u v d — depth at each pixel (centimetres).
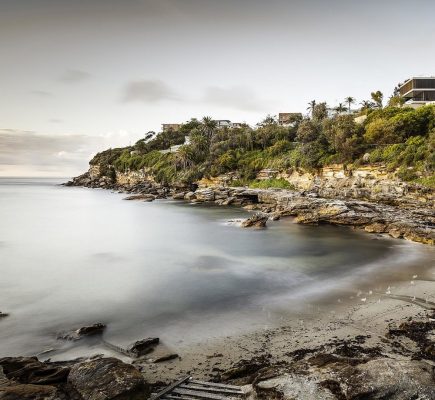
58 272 2545
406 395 828
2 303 1898
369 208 4591
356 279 2253
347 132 6869
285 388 883
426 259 2766
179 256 3039
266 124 11644
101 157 17550
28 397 897
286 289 2080
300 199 5547
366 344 1326
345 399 824
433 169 5184
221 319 1638
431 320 1552
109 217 5944
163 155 13050
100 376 980
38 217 5988
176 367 1200
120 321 1639
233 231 4312
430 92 8981
